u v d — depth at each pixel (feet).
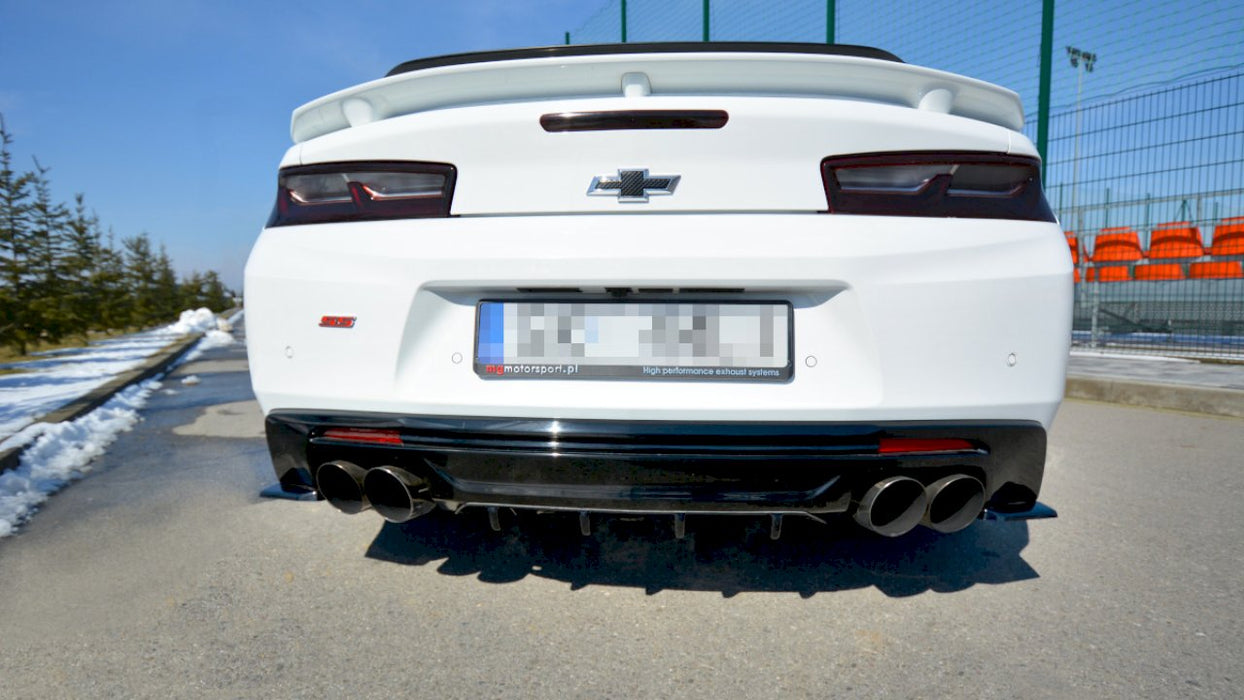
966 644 5.12
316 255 5.54
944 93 5.24
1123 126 22.17
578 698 4.44
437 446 5.26
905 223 5.03
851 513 5.23
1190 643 5.13
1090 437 12.92
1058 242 5.24
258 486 9.55
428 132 5.26
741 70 5.11
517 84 5.25
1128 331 33.27
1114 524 7.82
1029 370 5.09
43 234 38.50
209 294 146.61
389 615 5.60
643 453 5.04
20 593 6.04
